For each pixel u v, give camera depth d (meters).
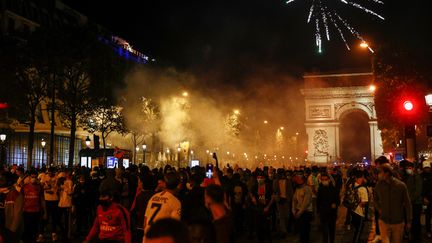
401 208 13.72
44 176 22.92
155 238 3.51
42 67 43.97
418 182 18.86
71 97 46.31
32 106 44.22
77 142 72.88
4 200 14.55
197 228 6.32
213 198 6.95
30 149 43.62
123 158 47.12
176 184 10.34
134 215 15.05
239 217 22.06
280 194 22.92
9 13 67.75
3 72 43.25
